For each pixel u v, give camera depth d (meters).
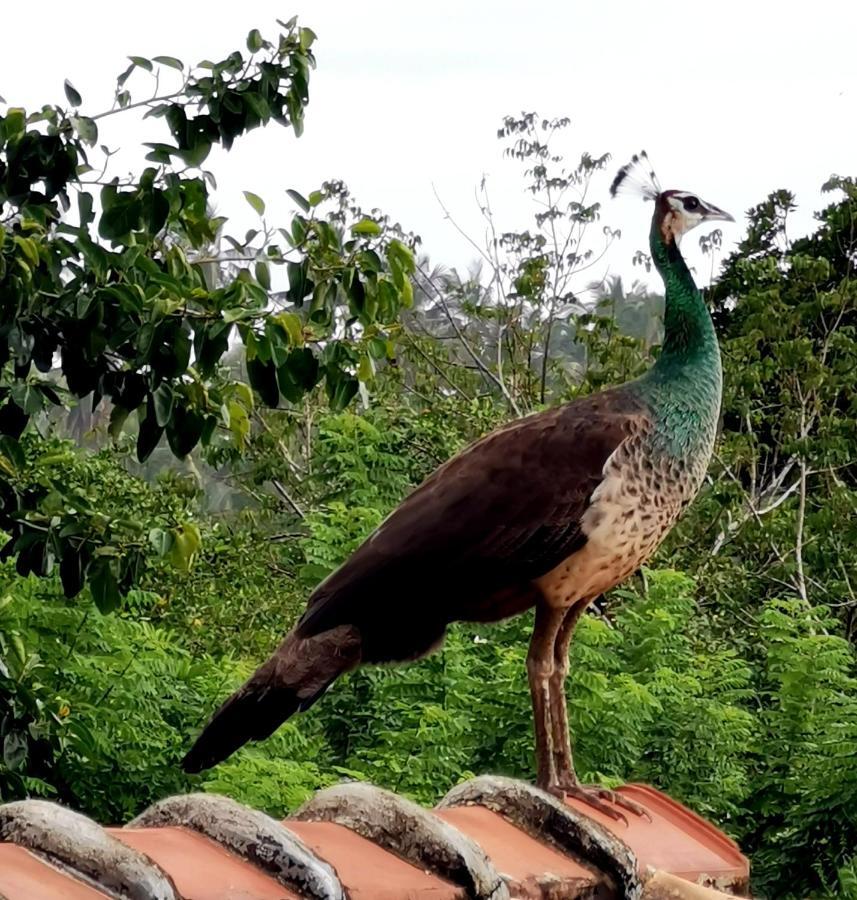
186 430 8.27
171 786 12.89
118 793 12.69
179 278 8.41
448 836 4.24
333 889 3.89
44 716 9.18
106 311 8.09
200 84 8.44
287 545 20.64
